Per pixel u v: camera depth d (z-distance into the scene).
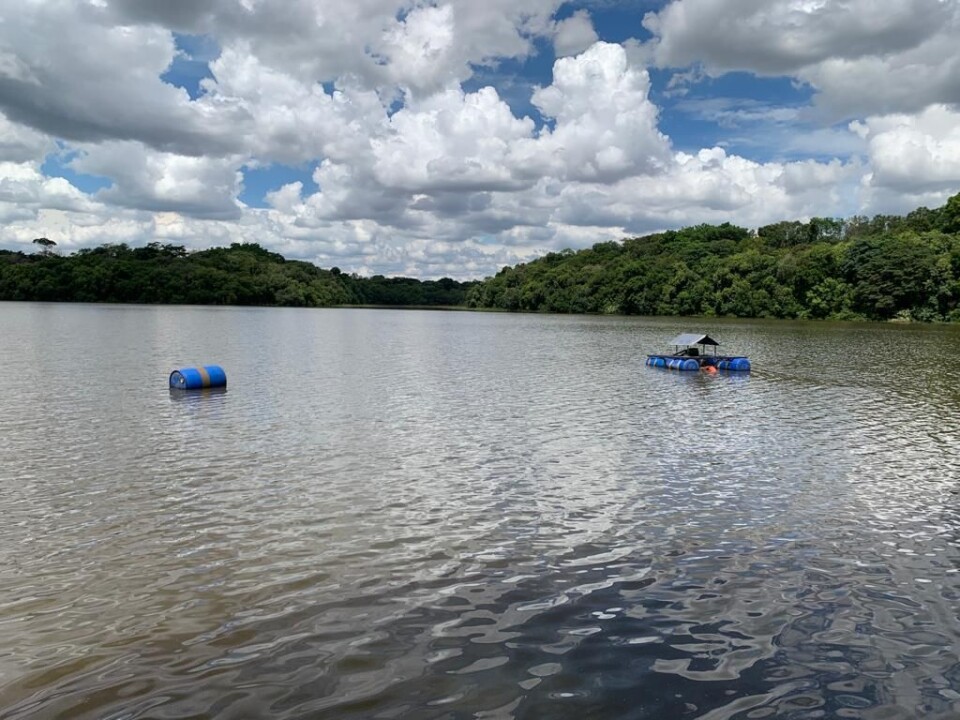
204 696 8.53
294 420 25.42
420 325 108.62
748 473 18.75
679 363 43.22
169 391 31.81
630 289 161.25
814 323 112.44
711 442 22.56
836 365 46.50
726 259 152.88
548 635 10.14
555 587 11.69
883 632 10.34
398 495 16.42
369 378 38.16
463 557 12.84
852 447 21.95
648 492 16.94
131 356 46.25
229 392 31.98
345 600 11.09
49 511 14.92
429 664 9.33
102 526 14.08
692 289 148.75
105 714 8.14
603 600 11.25
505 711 8.34
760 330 91.12
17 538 13.38
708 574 12.26
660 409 28.92
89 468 18.39
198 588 11.39
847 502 16.27
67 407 27.23
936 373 42.06
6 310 117.19
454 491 16.83
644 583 11.88
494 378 38.84
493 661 9.43
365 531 14.05
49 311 114.81
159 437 22.27
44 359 43.31
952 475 18.61
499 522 14.71
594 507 15.77
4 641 9.68
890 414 28.00
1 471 17.97
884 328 95.94
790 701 8.67
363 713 8.25
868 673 9.30
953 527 14.64
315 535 13.77
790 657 9.65
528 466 19.25
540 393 33.12
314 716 8.18
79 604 10.79
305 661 9.34
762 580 12.04
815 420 26.62
